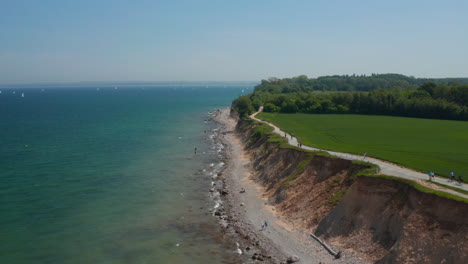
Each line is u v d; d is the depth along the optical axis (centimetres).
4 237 3972
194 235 4184
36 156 8031
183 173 6881
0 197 5241
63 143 9769
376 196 3741
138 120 15925
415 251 3039
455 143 6719
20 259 3525
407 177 4109
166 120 16112
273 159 6397
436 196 3203
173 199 5397
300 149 5872
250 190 5753
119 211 4853
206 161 7956
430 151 5856
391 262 3123
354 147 6341
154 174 6756
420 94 13488
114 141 10238
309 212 4375
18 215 4591
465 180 4028
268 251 3791
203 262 3569
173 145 9856
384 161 5041
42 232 4131
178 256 3684
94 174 6631
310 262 3497
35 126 13412
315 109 14262
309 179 4972
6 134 11319
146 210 4928
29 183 5966
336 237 3794
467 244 2816
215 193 5691
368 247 3469
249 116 12975
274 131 8788
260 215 4703
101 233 4166
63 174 6569
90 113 19212
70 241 3941
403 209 3441
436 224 3077
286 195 4988
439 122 10481
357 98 13900
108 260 3566
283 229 4234
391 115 12875
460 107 11288
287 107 14575
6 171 6681
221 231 4300
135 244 3925
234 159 8044
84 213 4738
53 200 5178
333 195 4331
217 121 15725
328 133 8400
